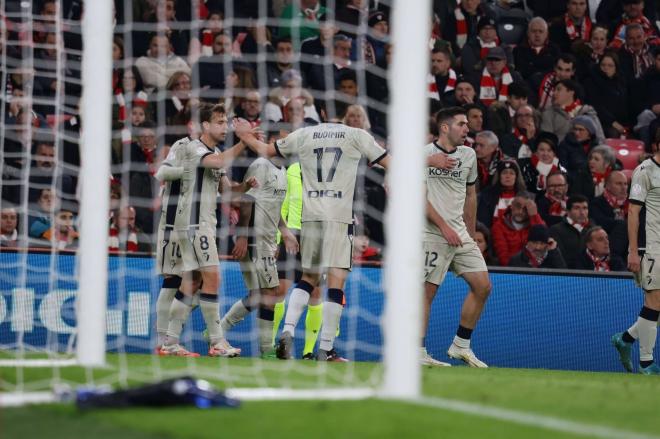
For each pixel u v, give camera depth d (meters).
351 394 19.25
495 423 15.82
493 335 37.31
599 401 19.58
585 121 47.28
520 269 37.56
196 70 40.03
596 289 37.84
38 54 43.72
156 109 41.78
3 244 37.12
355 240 36.28
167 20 44.84
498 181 42.97
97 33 23.36
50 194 38.56
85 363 23.83
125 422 15.16
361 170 36.25
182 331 36.34
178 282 33.22
